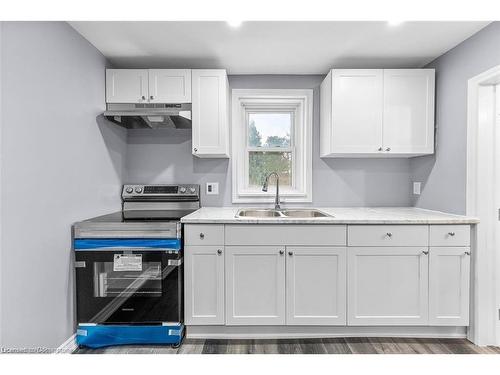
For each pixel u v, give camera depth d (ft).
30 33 5.15
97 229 6.44
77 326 6.51
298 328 6.98
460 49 7.12
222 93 8.11
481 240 6.61
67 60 6.22
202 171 9.29
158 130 9.25
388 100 7.88
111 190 8.27
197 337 6.97
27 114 5.08
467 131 6.84
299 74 9.16
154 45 7.30
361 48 7.47
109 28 6.48
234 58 8.04
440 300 6.71
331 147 7.95
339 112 7.92
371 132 7.91
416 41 7.07
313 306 6.81
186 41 7.09
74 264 6.47
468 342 6.73
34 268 5.23
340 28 6.51
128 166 9.25
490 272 6.62
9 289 4.71
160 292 6.57
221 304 6.81
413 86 7.87
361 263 6.77
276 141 9.70
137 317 6.56
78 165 6.63
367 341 6.79
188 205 9.02
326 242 6.75
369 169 9.29
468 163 6.82
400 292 6.75
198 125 8.14
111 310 6.54
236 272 6.81
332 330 6.97
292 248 6.77
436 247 6.67
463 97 7.02
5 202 4.64
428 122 7.89
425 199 8.50
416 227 6.68
